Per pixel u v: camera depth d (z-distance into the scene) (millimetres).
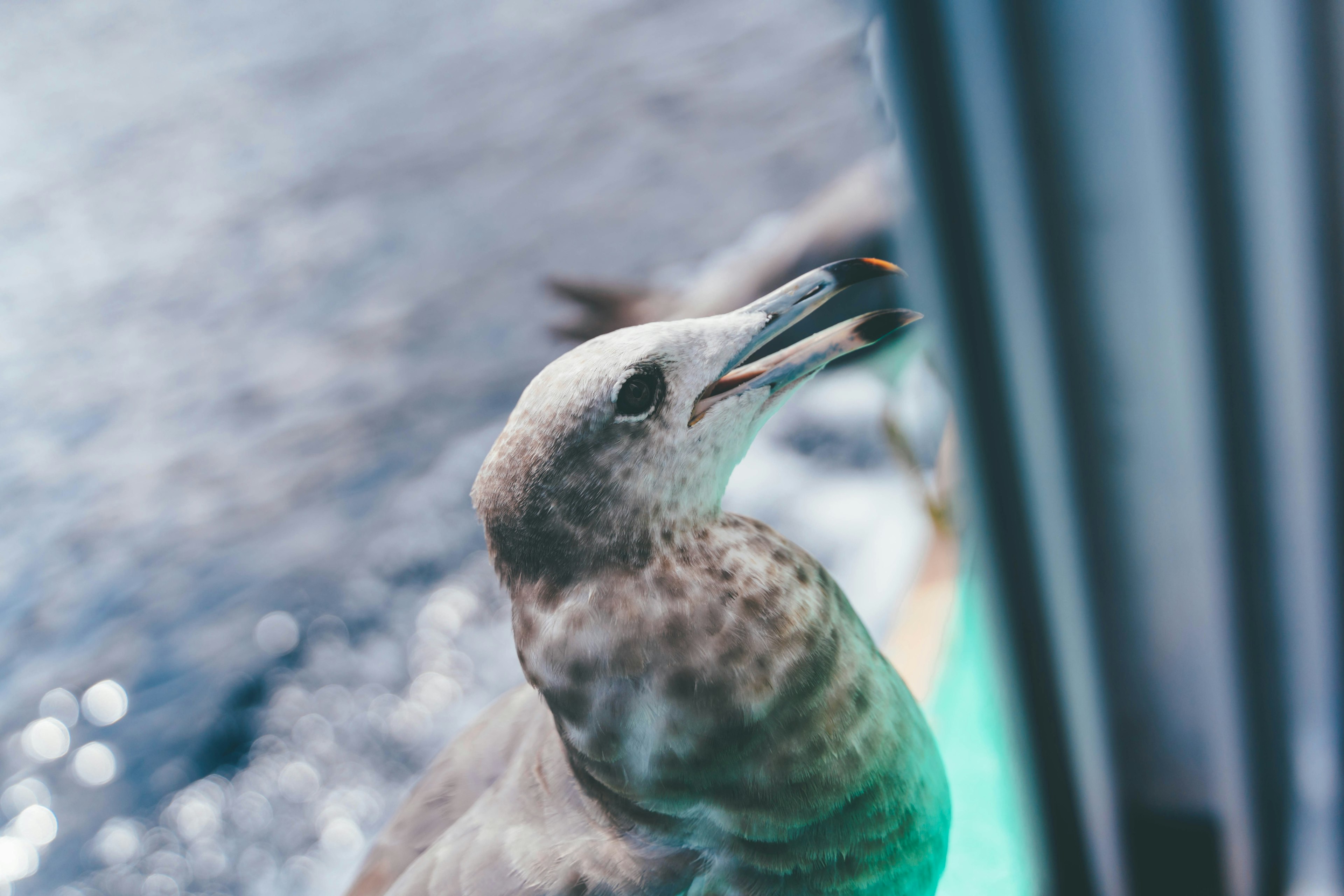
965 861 649
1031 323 508
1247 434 547
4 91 6777
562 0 5219
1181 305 507
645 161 3363
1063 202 499
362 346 2877
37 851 1642
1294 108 504
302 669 1841
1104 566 553
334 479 2365
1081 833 585
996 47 482
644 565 538
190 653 1963
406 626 1866
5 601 2258
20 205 4863
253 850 1563
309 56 5863
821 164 3016
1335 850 619
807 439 1527
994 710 656
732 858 542
